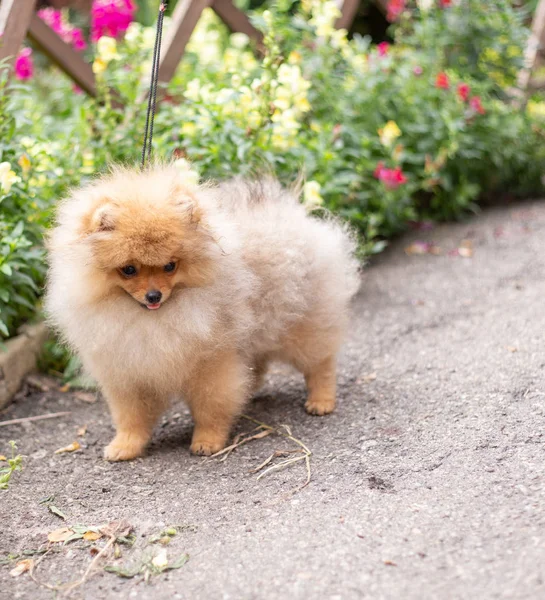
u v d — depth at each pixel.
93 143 1.55
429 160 1.88
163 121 1.55
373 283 1.70
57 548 1.04
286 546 1.00
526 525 0.98
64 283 1.11
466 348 1.39
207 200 1.14
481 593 0.90
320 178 1.61
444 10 2.13
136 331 1.12
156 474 1.17
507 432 1.15
